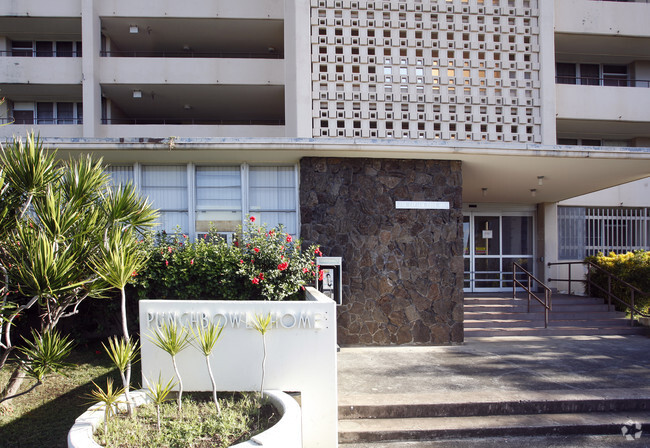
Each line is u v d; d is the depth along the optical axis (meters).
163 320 4.04
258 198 7.95
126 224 4.88
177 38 16.06
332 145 7.10
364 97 10.67
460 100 10.98
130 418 3.62
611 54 15.86
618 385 5.60
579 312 9.70
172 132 14.45
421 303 7.75
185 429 3.37
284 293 6.23
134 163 7.86
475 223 13.08
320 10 10.86
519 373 6.09
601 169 8.45
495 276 13.03
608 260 11.02
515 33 11.66
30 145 4.23
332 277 7.47
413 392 5.27
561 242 13.88
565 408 5.04
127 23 15.06
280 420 3.33
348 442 4.51
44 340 3.92
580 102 14.48
